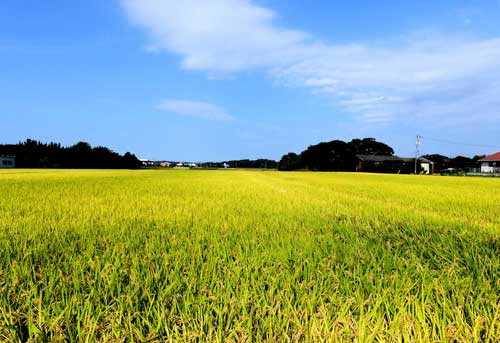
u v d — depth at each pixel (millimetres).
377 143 117375
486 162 74250
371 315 1638
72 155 89062
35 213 5297
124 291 1979
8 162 82000
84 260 2529
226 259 2678
